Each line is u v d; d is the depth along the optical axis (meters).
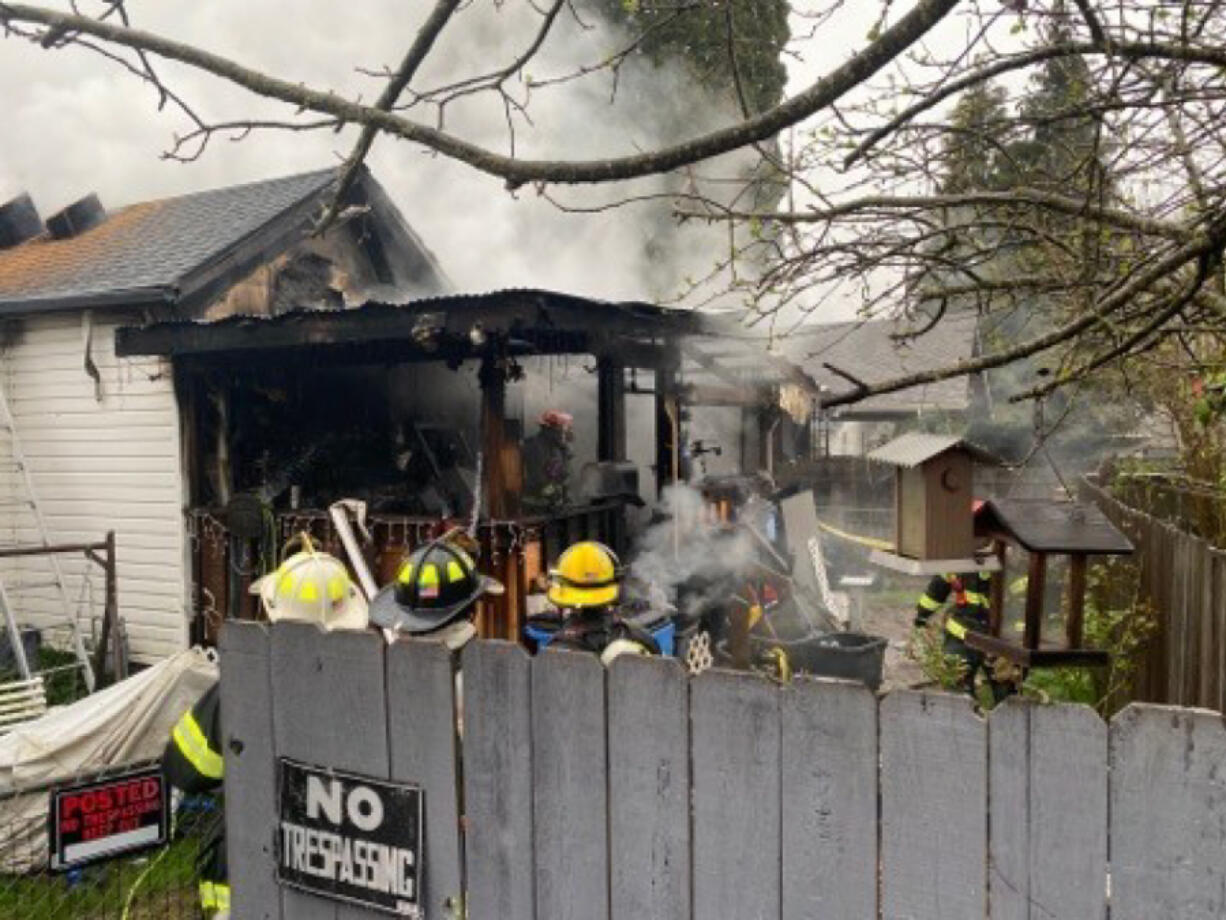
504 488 7.05
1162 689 4.75
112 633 8.10
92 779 3.05
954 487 2.99
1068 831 1.99
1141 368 5.16
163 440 8.87
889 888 2.17
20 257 11.30
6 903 4.54
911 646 5.79
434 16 1.89
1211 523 5.77
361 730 2.81
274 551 7.81
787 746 2.26
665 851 2.41
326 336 6.82
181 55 1.98
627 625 3.96
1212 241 2.14
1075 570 2.83
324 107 1.94
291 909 2.96
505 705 2.61
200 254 9.24
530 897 2.59
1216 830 1.85
